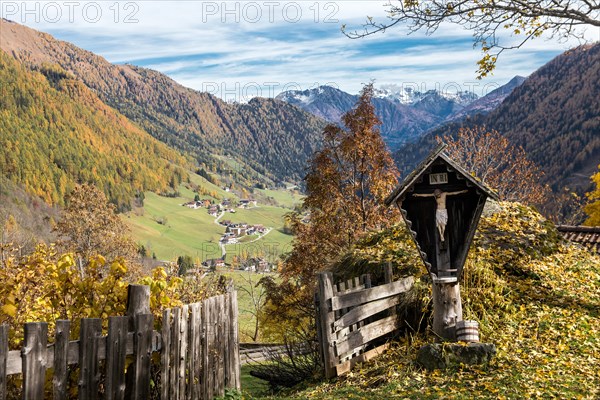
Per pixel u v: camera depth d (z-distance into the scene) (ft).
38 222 403.13
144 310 22.45
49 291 23.26
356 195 89.51
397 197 30.22
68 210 189.47
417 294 34.78
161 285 24.82
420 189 30.37
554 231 44.93
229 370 29.43
